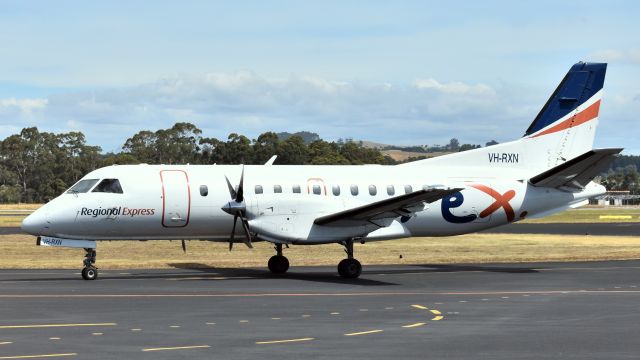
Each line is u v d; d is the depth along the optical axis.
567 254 55.88
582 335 21.55
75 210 37.38
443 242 67.06
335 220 39.16
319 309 26.73
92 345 19.70
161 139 197.88
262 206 39.22
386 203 37.22
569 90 46.53
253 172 40.94
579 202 45.66
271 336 21.14
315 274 41.16
